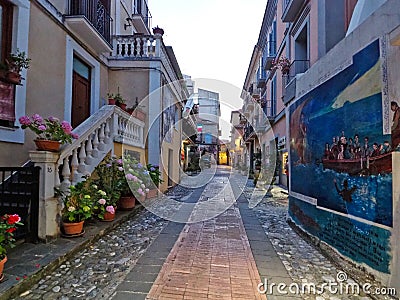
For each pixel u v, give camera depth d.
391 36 2.40
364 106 2.95
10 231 2.58
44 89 5.20
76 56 6.58
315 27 7.99
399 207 2.42
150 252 3.62
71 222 3.74
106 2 7.42
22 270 2.65
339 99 3.48
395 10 2.45
